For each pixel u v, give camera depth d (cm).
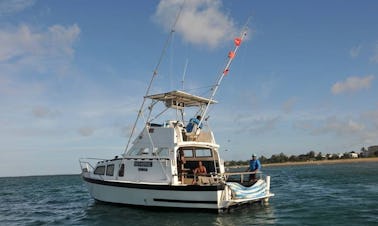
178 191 1588
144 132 1802
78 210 2067
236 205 1711
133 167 1791
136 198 1727
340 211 1692
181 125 1838
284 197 2366
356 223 1398
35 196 3297
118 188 1802
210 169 1884
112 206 1880
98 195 1983
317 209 1770
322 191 2742
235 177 2181
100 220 1586
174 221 1467
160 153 1719
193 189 1555
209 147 1833
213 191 1513
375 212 1639
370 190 2675
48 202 2666
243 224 1406
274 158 17512
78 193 3428
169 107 1841
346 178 4247
